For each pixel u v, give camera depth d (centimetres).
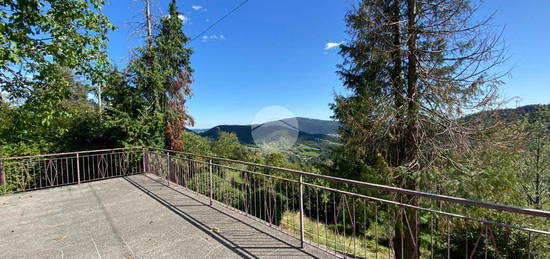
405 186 597
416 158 608
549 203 1064
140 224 351
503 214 623
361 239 750
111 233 323
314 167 889
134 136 856
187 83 1101
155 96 938
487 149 560
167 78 1007
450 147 595
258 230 329
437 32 601
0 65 435
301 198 288
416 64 627
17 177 634
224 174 461
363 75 750
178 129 1074
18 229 338
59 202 454
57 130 747
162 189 538
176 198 473
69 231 330
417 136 616
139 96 891
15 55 402
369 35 675
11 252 278
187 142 1169
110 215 386
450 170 574
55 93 505
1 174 559
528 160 977
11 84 496
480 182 520
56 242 301
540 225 629
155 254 271
